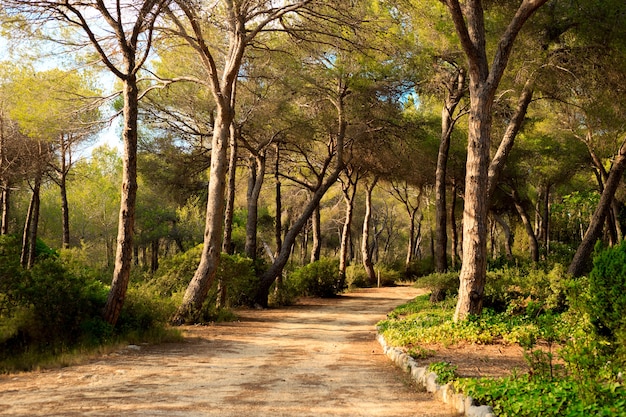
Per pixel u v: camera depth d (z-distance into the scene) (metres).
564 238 46.59
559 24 14.57
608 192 15.70
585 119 19.91
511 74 15.56
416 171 28.56
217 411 5.86
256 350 11.31
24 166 23.05
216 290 17.95
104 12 12.02
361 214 54.56
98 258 44.97
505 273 17.45
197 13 14.06
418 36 19.75
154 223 40.25
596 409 4.63
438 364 7.70
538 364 6.49
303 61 21.03
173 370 8.55
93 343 10.38
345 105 22.83
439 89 21.28
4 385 7.12
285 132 22.17
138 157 23.50
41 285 10.12
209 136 21.94
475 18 12.38
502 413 5.21
